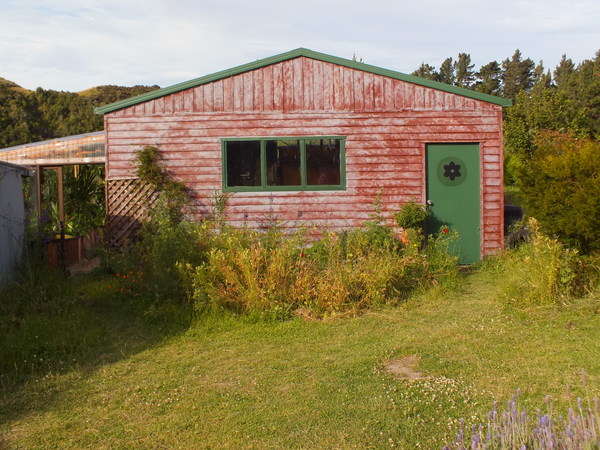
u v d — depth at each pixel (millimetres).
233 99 12336
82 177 16984
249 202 12383
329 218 12375
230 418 5016
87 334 7316
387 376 5898
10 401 5449
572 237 9273
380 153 12328
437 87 12219
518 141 30391
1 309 8141
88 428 4887
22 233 10461
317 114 12305
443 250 10992
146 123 12336
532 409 4910
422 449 4355
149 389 5723
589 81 52750
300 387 5672
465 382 5641
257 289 8203
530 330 7195
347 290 8578
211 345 7117
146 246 9539
